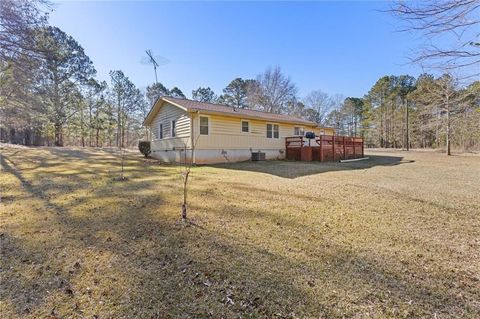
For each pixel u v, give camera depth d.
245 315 2.19
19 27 8.97
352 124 48.62
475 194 6.34
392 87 39.56
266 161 14.92
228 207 5.12
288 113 39.72
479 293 2.50
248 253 3.26
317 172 10.13
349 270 2.89
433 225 4.29
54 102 24.05
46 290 2.52
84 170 10.20
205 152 13.25
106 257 3.14
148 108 36.00
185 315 2.19
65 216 4.57
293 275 2.78
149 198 5.78
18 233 3.83
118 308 2.27
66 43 25.72
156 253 3.25
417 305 2.31
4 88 12.45
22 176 8.58
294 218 4.54
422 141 35.03
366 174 9.72
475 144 24.27
